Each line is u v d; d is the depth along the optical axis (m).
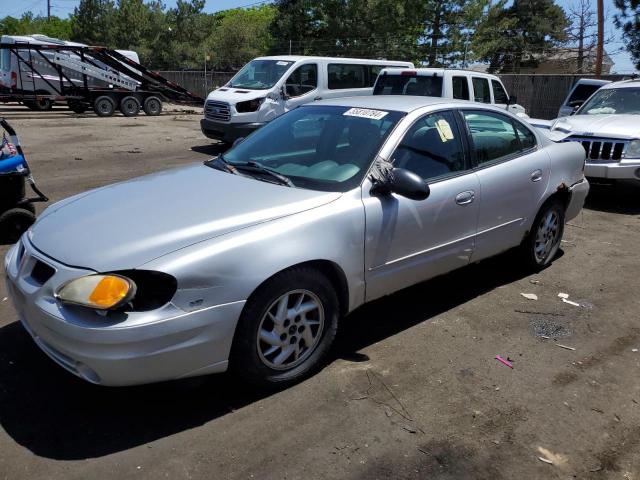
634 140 7.43
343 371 3.49
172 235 2.92
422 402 3.20
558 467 2.73
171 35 46.94
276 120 4.60
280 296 3.11
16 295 3.09
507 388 3.36
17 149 5.67
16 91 19.77
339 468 2.67
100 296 2.63
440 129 4.13
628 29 21.84
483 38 34.59
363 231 3.46
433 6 33.09
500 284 4.96
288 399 3.19
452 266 4.23
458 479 2.63
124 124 18.33
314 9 35.78
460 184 4.08
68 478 2.56
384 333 4.01
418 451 2.80
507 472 2.69
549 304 4.57
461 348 3.82
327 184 3.56
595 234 6.63
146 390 3.24
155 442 2.81
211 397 3.20
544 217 5.07
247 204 3.26
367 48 34.25
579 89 12.88
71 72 21.25
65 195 8.05
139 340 2.66
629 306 4.57
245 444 2.82
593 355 3.78
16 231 5.76
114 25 45.75
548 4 42.56
